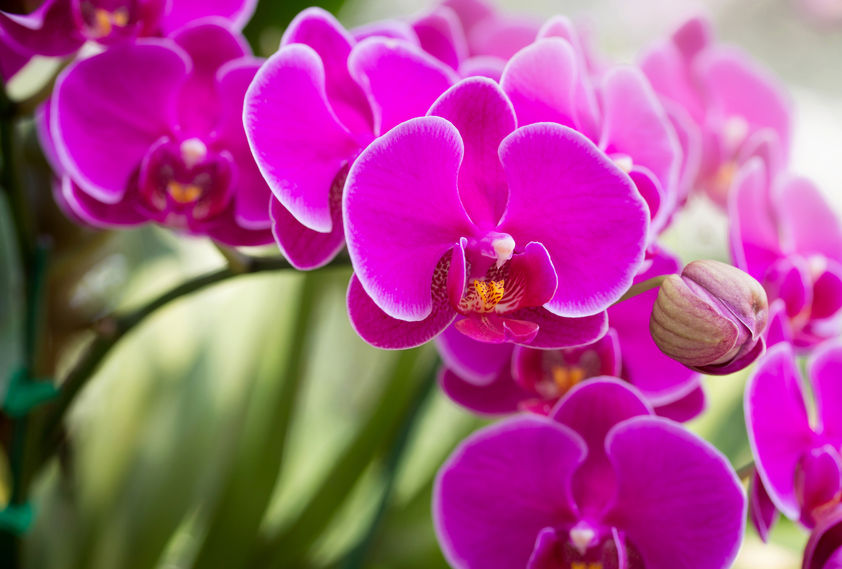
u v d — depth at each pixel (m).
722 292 0.55
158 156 0.60
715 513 0.58
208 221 0.61
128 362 0.89
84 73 0.59
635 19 1.74
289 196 0.55
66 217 0.73
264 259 0.61
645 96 0.59
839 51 1.99
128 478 0.84
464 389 0.62
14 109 0.61
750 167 0.62
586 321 0.56
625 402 0.58
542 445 0.59
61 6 0.59
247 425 0.81
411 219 0.55
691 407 0.62
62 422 0.65
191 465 0.84
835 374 0.61
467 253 0.56
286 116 0.55
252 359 0.86
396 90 0.56
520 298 0.55
